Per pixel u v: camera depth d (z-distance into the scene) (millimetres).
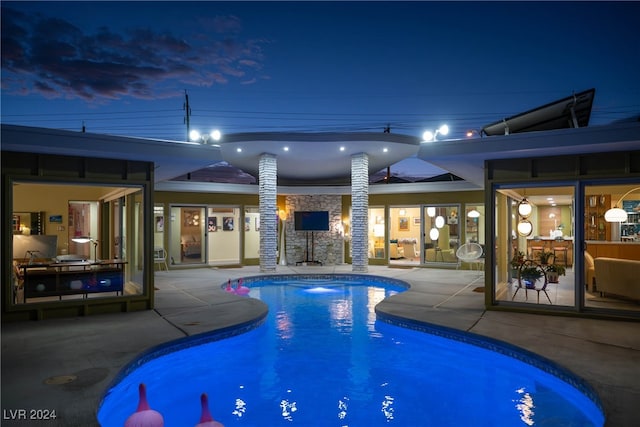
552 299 8953
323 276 14820
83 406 4066
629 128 6648
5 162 7305
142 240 8547
